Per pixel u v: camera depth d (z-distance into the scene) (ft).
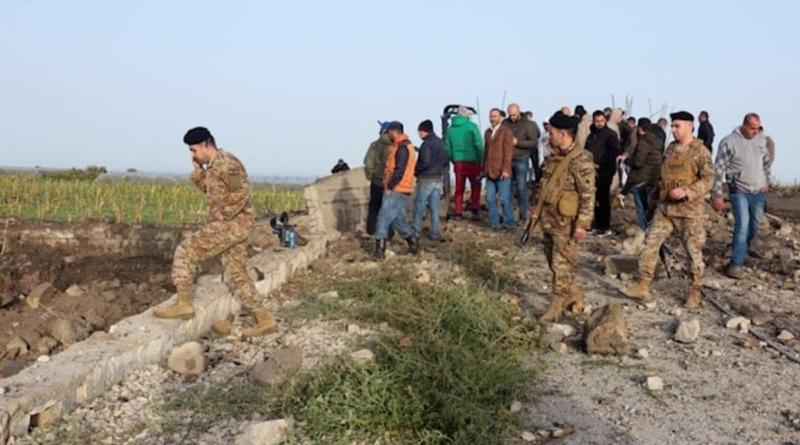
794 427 18.70
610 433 18.34
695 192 28.19
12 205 62.49
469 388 19.62
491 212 47.03
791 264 37.76
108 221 56.13
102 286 42.91
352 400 18.84
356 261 37.73
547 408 19.81
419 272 33.50
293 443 17.58
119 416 19.01
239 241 24.49
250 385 20.92
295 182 104.88
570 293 28.12
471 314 25.12
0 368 23.97
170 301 26.25
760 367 23.03
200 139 23.65
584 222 25.82
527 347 24.36
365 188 48.62
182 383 21.44
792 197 69.62
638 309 29.37
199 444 17.57
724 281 34.14
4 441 16.57
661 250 33.91
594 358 23.77
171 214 60.44
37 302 37.11
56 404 18.42
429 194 41.55
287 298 30.91
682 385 21.50
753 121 33.65
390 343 23.16
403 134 37.29
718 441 17.92
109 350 21.17
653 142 41.14
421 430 18.01
